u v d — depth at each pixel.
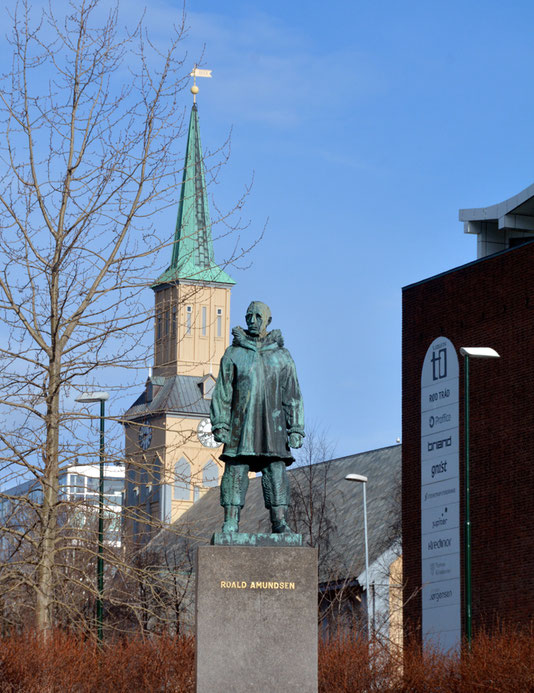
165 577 37.75
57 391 33.41
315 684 21.94
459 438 54.84
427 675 39.16
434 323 56.88
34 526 33.25
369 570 68.75
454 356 55.53
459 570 53.97
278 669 21.91
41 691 34.03
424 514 56.50
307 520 73.56
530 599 49.97
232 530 22.95
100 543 34.12
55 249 34.25
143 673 36.53
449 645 54.00
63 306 33.84
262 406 23.30
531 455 50.84
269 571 22.11
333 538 79.25
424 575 56.12
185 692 36.38
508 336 52.59
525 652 38.59
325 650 39.19
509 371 52.38
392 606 61.28
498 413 52.69
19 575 33.62
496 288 53.50
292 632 22.00
